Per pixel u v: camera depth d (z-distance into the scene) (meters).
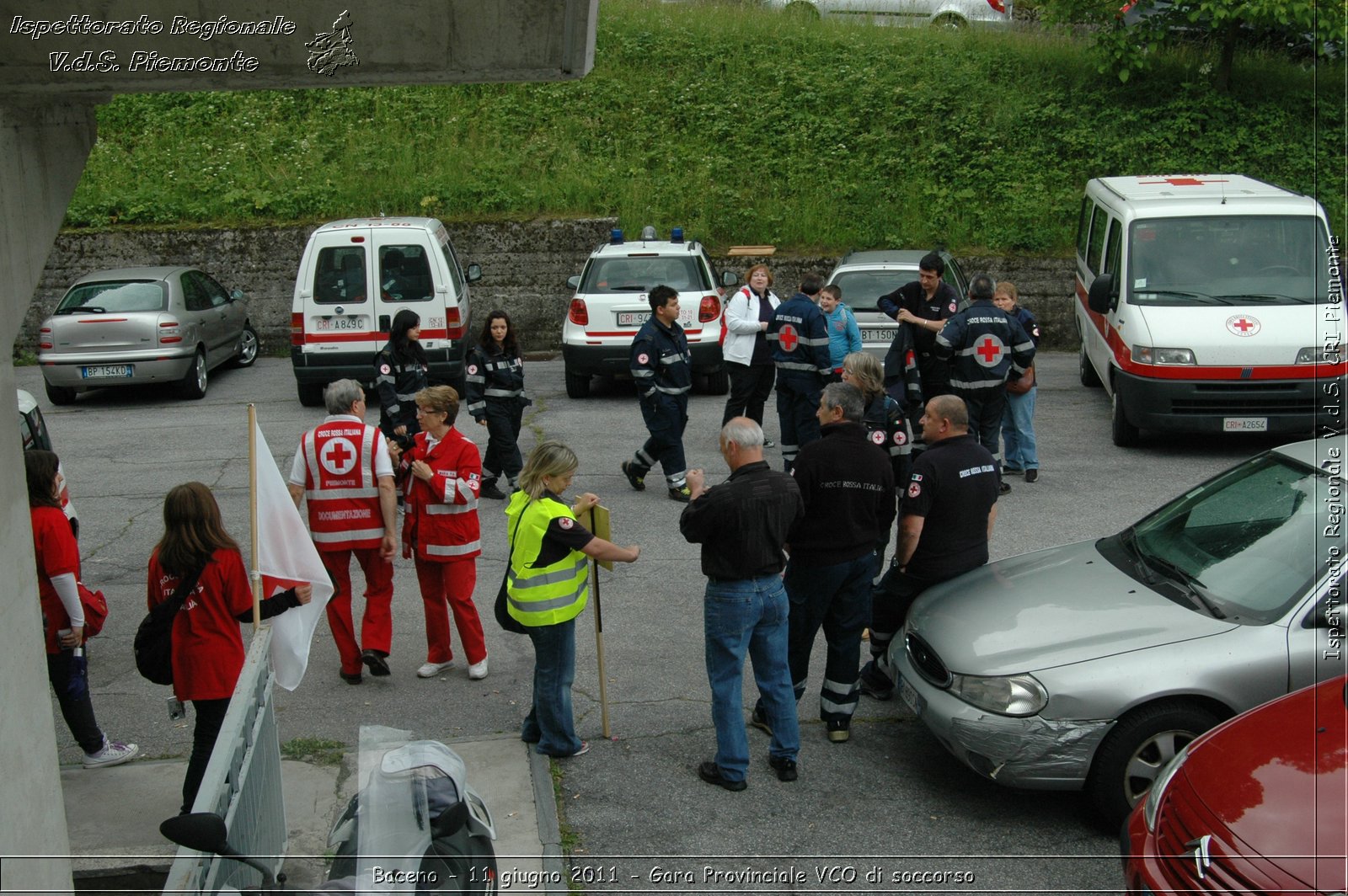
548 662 5.35
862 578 5.50
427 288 13.66
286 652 5.07
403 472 6.53
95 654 7.00
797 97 20.06
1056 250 17.38
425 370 10.00
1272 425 10.58
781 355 9.65
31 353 17.83
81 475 11.16
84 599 5.60
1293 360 10.45
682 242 14.55
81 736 5.51
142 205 17.94
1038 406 13.45
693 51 21.27
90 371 14.23
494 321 9.77
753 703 6.11
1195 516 5.70
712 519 5.02
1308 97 19.44
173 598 4.84
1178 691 4.65
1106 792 4.74
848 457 5.37
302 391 13.99
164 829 2.94
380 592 6.41
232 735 3.49
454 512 6.27
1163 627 4.91
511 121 19.84
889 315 9.73
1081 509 9.40
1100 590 5.32
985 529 6.02
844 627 5.55
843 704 5.67
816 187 18.56
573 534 5.22
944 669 5.07
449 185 18.23
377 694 6.30
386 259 13.62
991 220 17.80
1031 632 5.04
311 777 5.35
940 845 4.77
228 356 16.31
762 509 5.01
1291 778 3.74
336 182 18.50
